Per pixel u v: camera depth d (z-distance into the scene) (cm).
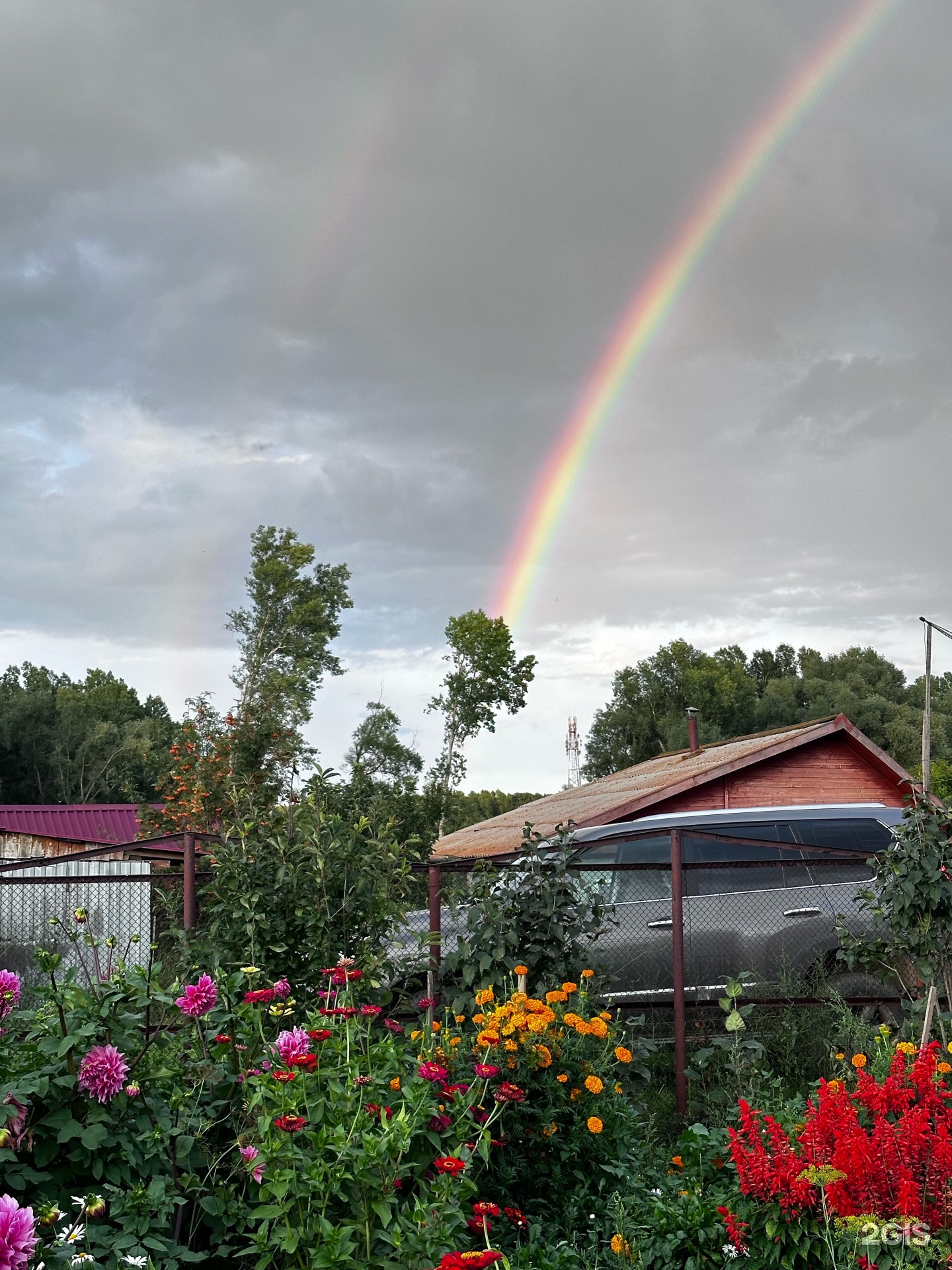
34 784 5925
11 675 7956
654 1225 445
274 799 1391
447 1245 326
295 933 613
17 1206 261
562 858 678
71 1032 333
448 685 4138
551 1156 493
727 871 909
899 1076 420
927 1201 378
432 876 706
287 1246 308
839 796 1323
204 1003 361
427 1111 361
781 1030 727
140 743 6088
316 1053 375
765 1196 408
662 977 861
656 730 6162
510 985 629
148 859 1507
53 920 405
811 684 6231
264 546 4022
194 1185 334
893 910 659
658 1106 665
